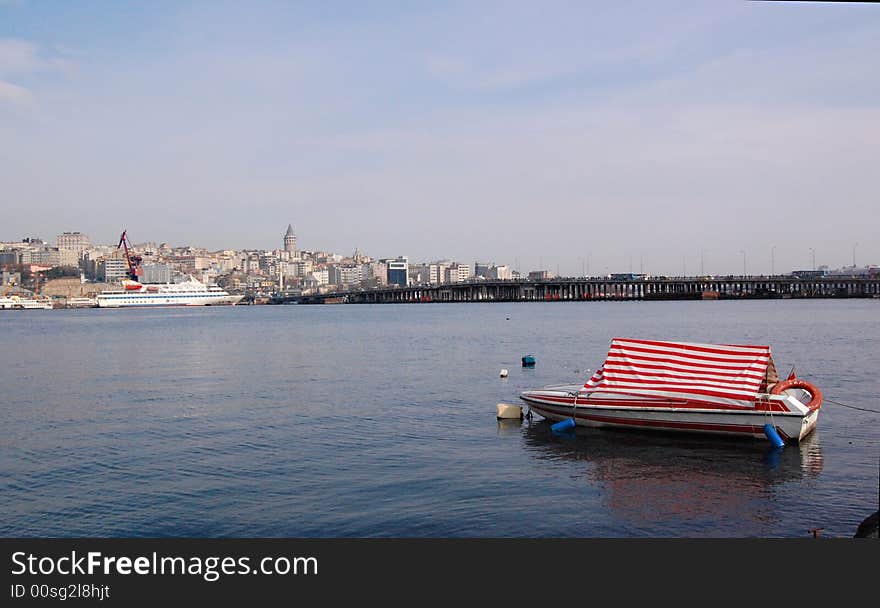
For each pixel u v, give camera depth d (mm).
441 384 56531
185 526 23750
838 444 33625
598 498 25922
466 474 29188
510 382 57281
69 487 28359
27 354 95750
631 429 36656
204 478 29219
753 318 162125
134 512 25188
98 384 61312
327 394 52062
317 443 35281
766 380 35281
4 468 31422
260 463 31469
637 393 36375
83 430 39906
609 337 108938
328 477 28953
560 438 35594
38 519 24703
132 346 108312
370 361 77062
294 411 44719
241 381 61281
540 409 39250
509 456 32125
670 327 131250
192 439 36875
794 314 181875
